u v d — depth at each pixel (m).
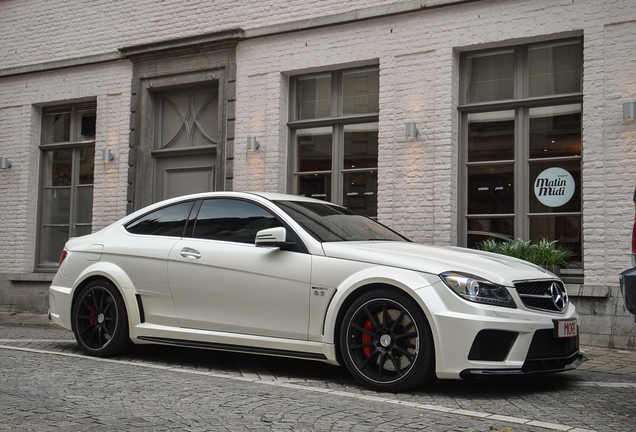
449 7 8.23
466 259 4.30
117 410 3.43
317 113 9.37
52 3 11.41
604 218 7.14
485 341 3.89
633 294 3.38
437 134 8.21
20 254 11.35
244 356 5.55
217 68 9.88
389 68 8.59
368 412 3.50
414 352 4.00
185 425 3.14
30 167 11.48
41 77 11.42
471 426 3.25
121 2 10.79
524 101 7.89
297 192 9.41
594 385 4.53
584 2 7.43
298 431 3.07
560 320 4.15
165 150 10.42
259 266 4.61
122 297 5.25
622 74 7.18
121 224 5.61
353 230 4.98
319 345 4.32
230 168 9.66
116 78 10.77
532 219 7.85
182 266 4.96
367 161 8.93
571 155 7.68
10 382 4.18
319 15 9.12
